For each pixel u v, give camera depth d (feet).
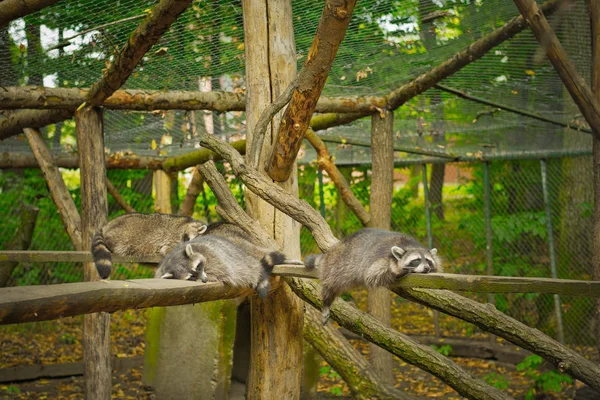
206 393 24.16
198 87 23.59
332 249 15.33
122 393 27.02
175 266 15.61
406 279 13.85
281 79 17.37
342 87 23.32
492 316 16.34
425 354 18.16
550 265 33.17
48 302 10.28
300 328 17.97
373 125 24.31
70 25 17.57
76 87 22.31
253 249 17.06
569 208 33.32
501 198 35.78
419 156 34.24
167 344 25.58
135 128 27.78
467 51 19.89
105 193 21.94
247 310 26.43
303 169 36.96
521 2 15.90
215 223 22.29
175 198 39.78
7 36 17.67
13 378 28.63
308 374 24.61
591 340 32.12
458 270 36.70
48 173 25.54
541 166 31.24
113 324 37.17
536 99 24.47
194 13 17.08
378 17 17.63
